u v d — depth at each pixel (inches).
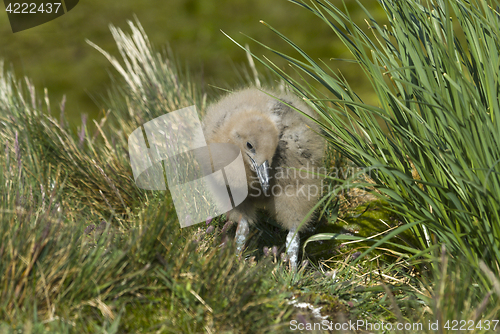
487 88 263.3
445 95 265.9
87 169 413.4
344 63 859.4
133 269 265.6
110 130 519.5
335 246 372.2
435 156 275.4
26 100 489.7
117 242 287.1
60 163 399.2
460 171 245.8
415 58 273.4
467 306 247.4
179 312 254.8
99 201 400.8
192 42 928.9
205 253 309.0
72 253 265.0
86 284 250.1
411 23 299.3
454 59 276.5
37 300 241.6
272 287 285.0
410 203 293.6
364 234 380.8
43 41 912.3
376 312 296.7
